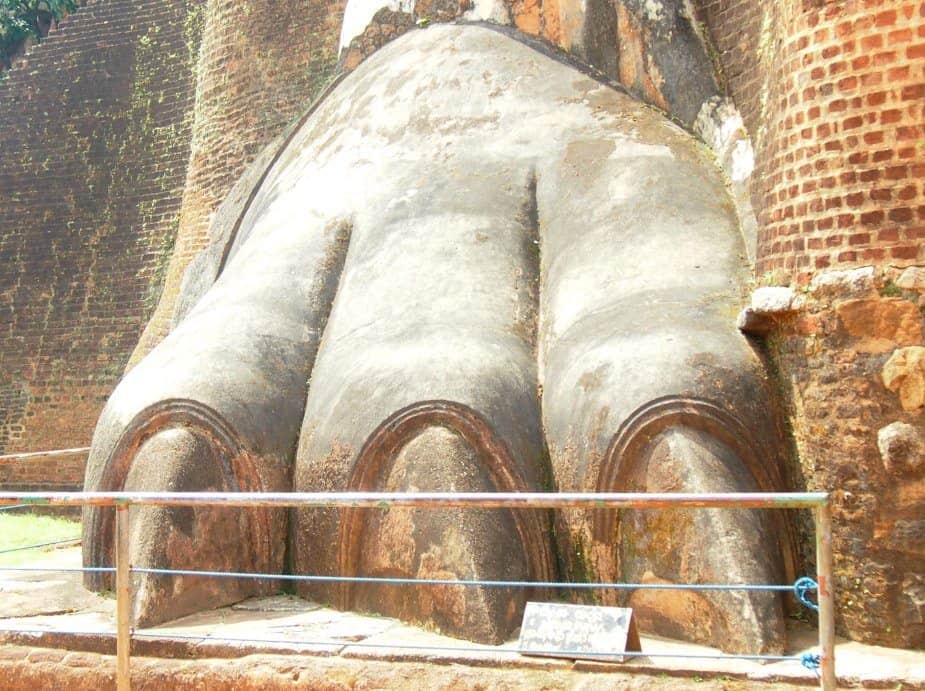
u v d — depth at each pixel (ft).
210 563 21.62
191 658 19.02
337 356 23.54
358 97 30.27
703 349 20.01
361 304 24.41
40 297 74.95
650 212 23.70
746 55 25.77
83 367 72.79
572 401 20.71
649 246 23.00
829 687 13.44
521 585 16.97
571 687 16.92
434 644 18.69
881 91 18.84
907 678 16.28
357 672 17.97
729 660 17.13
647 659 17.22
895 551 18.01
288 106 48.78
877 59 18.93
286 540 22.77
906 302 18.20
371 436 20.97
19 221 77.00
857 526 18.39
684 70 26.78
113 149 76.02
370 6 33.12
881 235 18.54
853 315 18.56
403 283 24.23
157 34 77.15
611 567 19.67
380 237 25.71
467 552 19.40
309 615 20.93
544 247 24.86
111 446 22.65
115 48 78.07
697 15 27.37
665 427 19.33
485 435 20.36
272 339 24.58
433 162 26.96
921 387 17.92
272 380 23.76
